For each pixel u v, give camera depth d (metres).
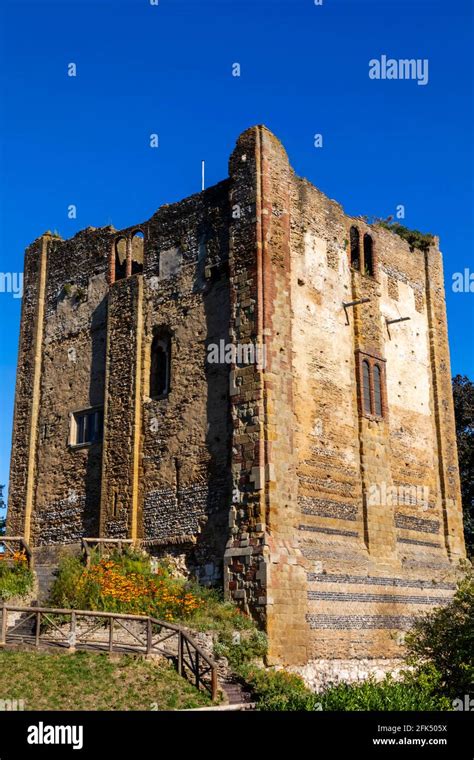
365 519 25.61
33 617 21.12
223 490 22.88
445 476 30.28
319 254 26.36
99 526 25.80
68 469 28.02
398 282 30.44
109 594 20.53
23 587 23.30
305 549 22.64
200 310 25.12
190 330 25.27
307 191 26.38
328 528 24.02
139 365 26.39
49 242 31.84
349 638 22.95
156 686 16.95
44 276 31.42
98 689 16.30
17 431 30.16
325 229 26.91
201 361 24.67
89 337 28.84
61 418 28.94
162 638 19.12
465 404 42.06
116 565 22.58
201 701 16.83
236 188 24.56
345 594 23.33
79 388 28.61
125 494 25.38
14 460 29.88
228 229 24.80
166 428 25.11
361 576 24.17
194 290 25.52
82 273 29.92
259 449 21.89
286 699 17.00
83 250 30.16
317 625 22.02
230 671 18.83
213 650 19.06
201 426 24.08
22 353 31.08
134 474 25.31
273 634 20.36
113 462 26.09
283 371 23.14
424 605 26.38
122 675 17.05
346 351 26.70
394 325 29.56
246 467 22.05
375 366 27.81
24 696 15.47
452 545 29.59
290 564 21.42
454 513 30.25
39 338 30.75
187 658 18.41
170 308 26.14
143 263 27.50
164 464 24.83
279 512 21.73
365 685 16.48
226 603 21.14
